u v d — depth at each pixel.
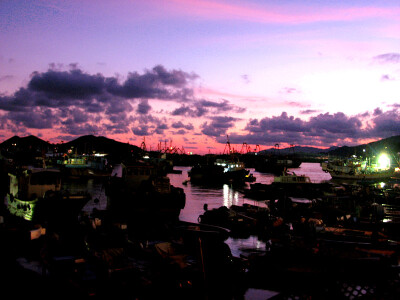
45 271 16.05
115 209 36.84
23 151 148.75
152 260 18.08
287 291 10.20
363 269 9.56
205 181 98.81
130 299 13.85
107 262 15.48
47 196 30.20
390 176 98.88
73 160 99.94
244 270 16.39
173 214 37.00
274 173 160.25
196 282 14.53
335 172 108.38
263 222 32.12
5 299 13.76
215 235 17.50
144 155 169.62
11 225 21.31
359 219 27.56
